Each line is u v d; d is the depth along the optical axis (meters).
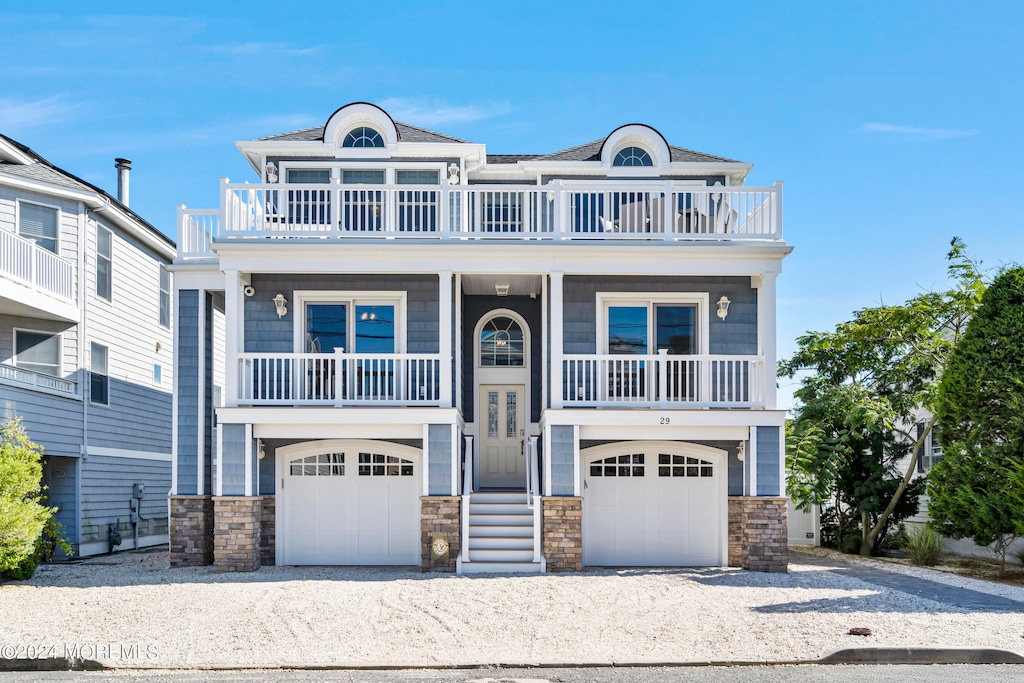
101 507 19.83
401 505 15.85
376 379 16.25
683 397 16.25
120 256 21.08
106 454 20.12
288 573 14.46
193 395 15.95
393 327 16.38
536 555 14.55
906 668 8.73
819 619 10.52
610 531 15.80
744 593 12.34
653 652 9.16
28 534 13.77
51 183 18.33
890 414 18.23
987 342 15.27
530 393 18.03
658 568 15.30
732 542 15.59
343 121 18.16
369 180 18.38
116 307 20.80
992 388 15.05
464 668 8.73
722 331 16.22
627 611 11.05
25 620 10.54
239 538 14.57
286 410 14.60
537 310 18.16
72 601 11.74
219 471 14.62
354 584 13.00
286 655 9.00
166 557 18.58
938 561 16.80
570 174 18.91
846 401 18.86
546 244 15.01
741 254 15.08
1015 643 9.32
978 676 8.38
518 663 8.78
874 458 18.83
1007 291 15.19
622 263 15.12
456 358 15.95
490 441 18.08
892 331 18.44
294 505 15.82
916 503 18.67
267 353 15.30
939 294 17.97
